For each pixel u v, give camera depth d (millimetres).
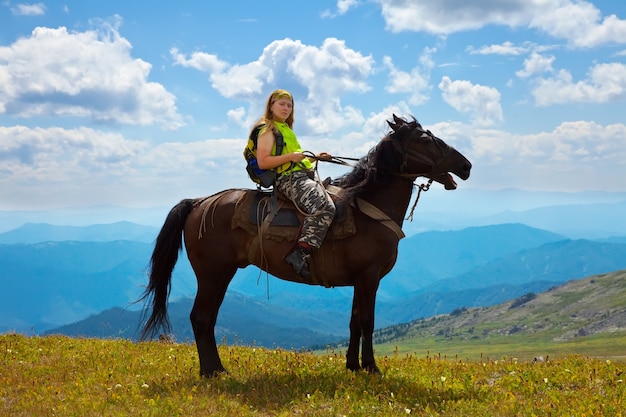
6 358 11109
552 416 7719
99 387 9133
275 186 9445
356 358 9984
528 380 9469
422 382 9531
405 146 9461
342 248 9203
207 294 9789
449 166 9445
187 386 9109
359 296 9352
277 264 9367
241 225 9422
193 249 9844
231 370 10242
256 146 9508
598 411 7672
